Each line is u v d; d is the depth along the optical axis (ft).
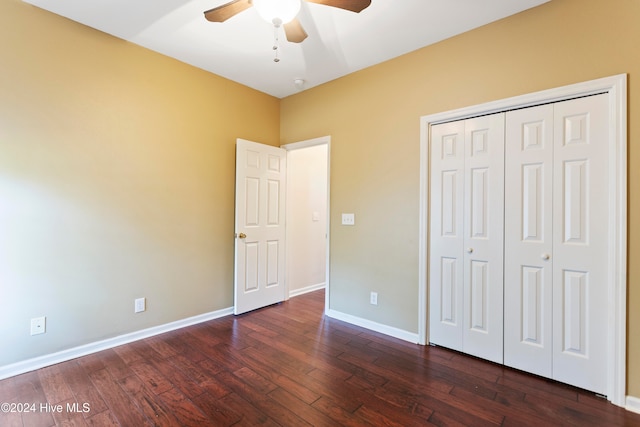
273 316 10.95
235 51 9.09
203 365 7.48
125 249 8.59
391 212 9.37
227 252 11.05
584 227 6.51
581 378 6.53
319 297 13.38
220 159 10.77
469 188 8.03
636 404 5.88
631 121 5.97
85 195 7.86
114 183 8.35
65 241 7.59
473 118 7.97
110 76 8.25
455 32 8.04
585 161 6.49
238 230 10.89
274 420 5.59
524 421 5.57
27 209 7.06
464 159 8.11
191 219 10.02
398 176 9.23
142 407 5.90
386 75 9.52
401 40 8.41
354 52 9.05
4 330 6.82
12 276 6.90
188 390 6.46
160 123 9.23
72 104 7.64
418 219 8.82
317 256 14.78
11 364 6.90
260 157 11.64
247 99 11.57
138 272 8.86
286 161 12.65
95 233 8.05
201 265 10.31
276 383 6.75
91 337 8.03
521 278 7.28
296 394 6.36
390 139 9.40
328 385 6.68
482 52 7.75
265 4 5.50
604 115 6.28
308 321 10.50
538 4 6.94
